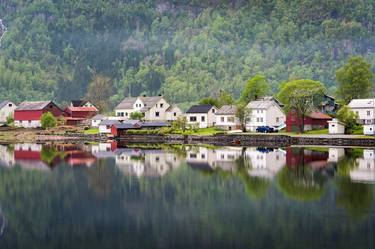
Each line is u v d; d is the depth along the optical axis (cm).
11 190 7200
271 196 6625
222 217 5678
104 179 8075
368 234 5028
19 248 4847
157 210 6009
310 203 6209
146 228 5322
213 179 7969
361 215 5641
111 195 6825
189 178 8094
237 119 18638
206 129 18862
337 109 18425
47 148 14175
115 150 13338
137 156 11469
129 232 5212
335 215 5653
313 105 17238
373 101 17288
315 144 14438
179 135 17250
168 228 5319
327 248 4697
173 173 8644
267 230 5194
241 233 5122
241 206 6131
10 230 5347
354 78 18738
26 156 11594
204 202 6359
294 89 17288
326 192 6794
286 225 5341
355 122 16125
